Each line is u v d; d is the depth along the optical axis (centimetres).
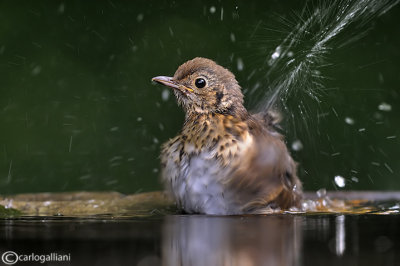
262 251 406
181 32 1316
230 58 1259
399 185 1194
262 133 775
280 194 736
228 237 471
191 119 814
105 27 1338
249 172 711
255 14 1278
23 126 1249
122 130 1255
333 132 1198
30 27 1330
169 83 824
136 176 1227
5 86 1280
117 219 641
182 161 748
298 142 941
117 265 360
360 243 436
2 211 732
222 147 722
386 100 1234
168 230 519
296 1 1251
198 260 377
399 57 1254
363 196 965
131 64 1309
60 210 764
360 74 1240
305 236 474
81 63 1312
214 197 720
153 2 1347
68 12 1345
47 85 1289
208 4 1321
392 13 1264
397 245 429
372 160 1196
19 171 1209
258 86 1142
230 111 803
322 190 981
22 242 450
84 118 1262
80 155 1229
